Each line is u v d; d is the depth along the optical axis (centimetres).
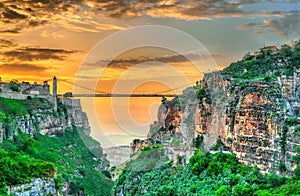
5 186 16562
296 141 18200
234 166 19512
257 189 16700
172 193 19362
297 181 16450
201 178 19688
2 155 18425
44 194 18325
